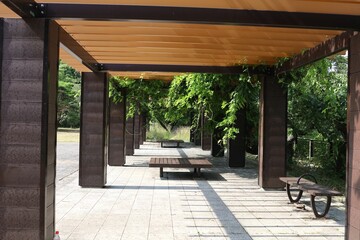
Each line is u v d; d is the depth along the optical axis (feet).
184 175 33.58
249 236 15.69
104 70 26.30
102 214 19.02
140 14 13.05
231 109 30.30
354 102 13.52
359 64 13.26
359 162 13.01
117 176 32.53
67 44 18.97
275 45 18.90
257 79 28.12
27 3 12.42
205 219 18.33
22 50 13.15
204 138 61.52
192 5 12.91
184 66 25.85
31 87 13.10
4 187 12.92
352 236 13.30
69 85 110.11
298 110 34.81
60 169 37.17
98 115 27.09
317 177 33.22
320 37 17.02
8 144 13.01
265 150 26.71
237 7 13.06
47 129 13.16
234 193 25.30
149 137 91.04
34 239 12.82
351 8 12.89
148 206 20.95
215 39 17.99
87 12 13.03
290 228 17.03
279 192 25.88
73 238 15.10
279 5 12.80
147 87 39.88
